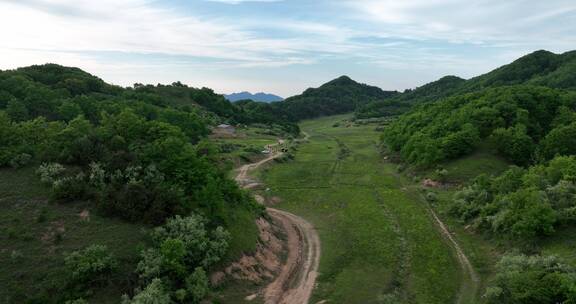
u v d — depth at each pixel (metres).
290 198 73.75
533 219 40.25
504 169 72.50
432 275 40.06
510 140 75.50
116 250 31.94
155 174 40.12
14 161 39.19
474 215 53.16
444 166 77.88
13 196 35.41
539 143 76.81
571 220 40.44
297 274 41.22
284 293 37.09
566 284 28.58
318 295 36.88
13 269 28.88
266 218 53.91
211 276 34.44
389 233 51.72
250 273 37.97
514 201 45.00
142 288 29.89
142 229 34.44
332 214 62.97
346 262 43.94
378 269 41.91
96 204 36.06
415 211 60.41
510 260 36.19
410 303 35.19
